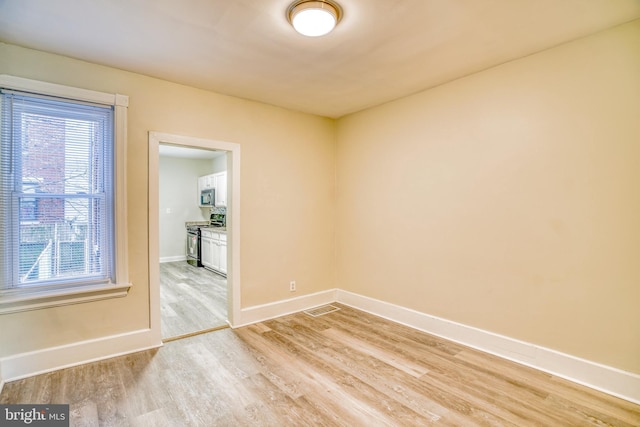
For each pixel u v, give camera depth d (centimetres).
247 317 344
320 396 213
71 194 253
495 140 270
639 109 204
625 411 197
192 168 786
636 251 207
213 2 181
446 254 306
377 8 187
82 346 253
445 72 280
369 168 381
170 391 218
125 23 202
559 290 238
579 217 228
